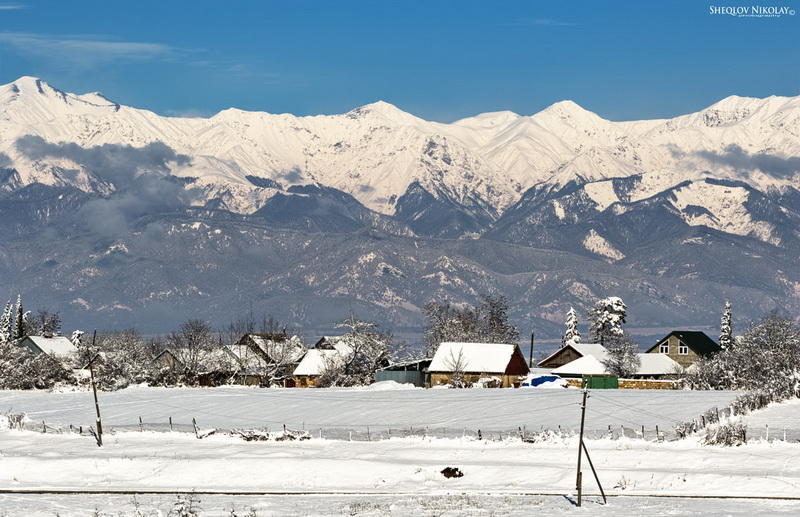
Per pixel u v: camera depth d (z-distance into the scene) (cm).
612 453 10569
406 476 9900
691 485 9162
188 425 14612
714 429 11312
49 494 9181
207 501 8806
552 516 7788
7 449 11938
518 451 10969
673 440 11531
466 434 12569
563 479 9575
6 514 8044
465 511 8050
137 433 13175
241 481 9931
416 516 7838
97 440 12269
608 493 8944
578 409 14562
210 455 11112
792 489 8850
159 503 8656
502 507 8256
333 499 8856
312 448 11612
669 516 7769
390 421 14288
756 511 7956
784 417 12531
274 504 8575
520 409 14862
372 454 10994
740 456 10250
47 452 11606
